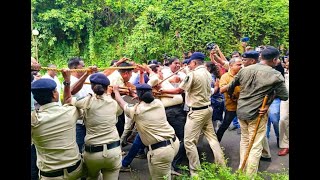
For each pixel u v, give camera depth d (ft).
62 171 10.10
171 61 18.86
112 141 11.20
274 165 15.84
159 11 47.70
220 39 46.24
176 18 47.44
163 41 47.96
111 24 51.96
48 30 49.75
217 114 17.87
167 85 15.61
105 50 51.34
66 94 11.04
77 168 10.46
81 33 51.55
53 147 9.89
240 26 46.70
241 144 13.97
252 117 13.17
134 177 15.12
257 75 13.03
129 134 18.22
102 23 52.31
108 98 11.37
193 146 14.56
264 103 12.88
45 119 9.73
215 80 18.06
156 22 48.21
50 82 9.96
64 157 10.09
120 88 13.87
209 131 15.14
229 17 46.98
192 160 14.52
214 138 15.11
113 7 51.31
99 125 10.97
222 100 17.88
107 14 52.13
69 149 10.19
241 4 46.70
